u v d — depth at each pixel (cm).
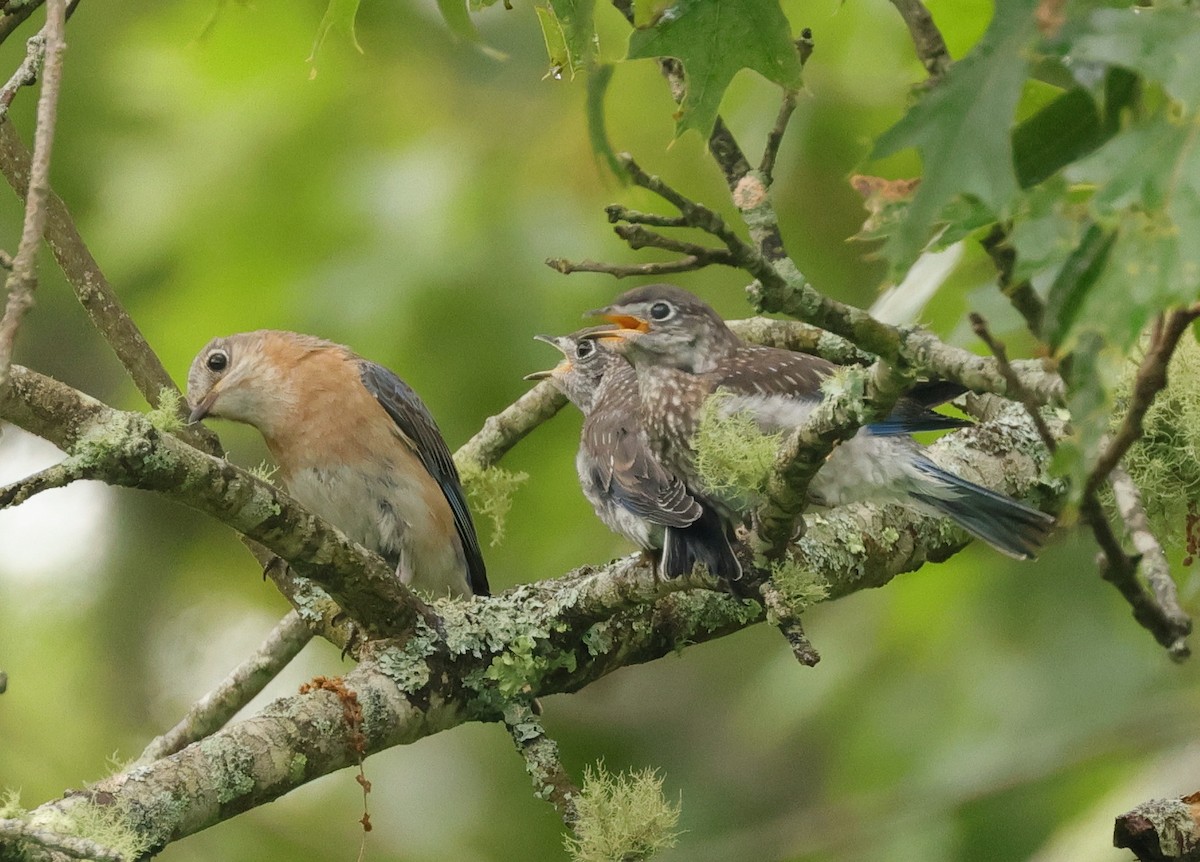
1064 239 394
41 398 663
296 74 1264
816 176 1225
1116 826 678
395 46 1266
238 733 702
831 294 1233
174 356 1214
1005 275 462
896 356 559
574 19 577
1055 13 387
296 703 730
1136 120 421
